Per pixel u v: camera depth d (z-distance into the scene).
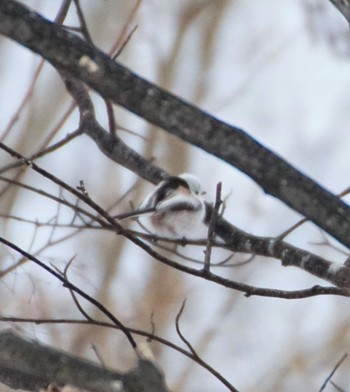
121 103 4.95
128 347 19.41
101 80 4.90
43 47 4.88
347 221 5.00
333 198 5.04
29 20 4.86
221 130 4.96
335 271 7.75
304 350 21.52
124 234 7.09
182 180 10.22
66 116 10.27
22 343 4.75
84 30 7.71
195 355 6.92
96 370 4.78
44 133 20.05
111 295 20.23
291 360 21.34
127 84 4.90
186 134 4.97
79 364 4.79
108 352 19.05
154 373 4.86
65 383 4.80
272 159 5.02
